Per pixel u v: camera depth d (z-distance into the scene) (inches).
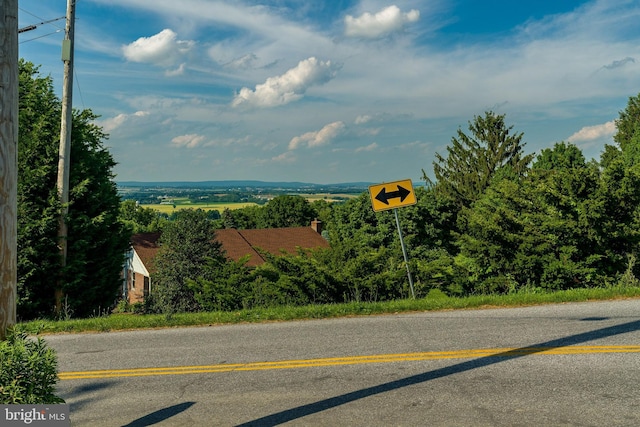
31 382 152.6
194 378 269.7
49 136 737.0
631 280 486.3
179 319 410.6
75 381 274.5
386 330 349.1
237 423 209.8
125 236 891.4
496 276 558.9
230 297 595.8
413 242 1631.4
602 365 254.4
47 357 159.0
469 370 257.8
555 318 357.1
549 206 561.6
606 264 535.5
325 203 4271.7
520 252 542.0
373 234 1648.6
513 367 258.4
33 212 674.8
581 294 422.9
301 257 539.8
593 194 531.5
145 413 225.8
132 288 1800.0
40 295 697.6
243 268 684.1
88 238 749.3
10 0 147.6
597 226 525.7
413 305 414.3
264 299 535.2
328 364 280.2
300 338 340.5
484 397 222.7
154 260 1209.4
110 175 897.5
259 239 2070.6
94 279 782.5
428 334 331.9
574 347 285.0
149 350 331.3
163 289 1108.5
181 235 1188.5
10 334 152.1
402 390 235.9
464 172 2204.7
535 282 541.6
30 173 691.4
